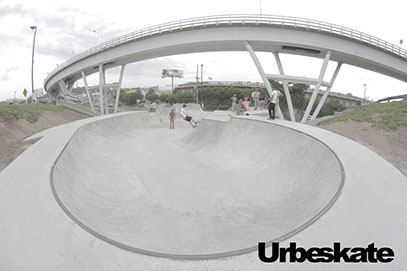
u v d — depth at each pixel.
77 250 2.59
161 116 33.47
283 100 40.12
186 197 5.66
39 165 5.19
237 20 17.00
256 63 17.41
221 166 8.23
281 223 3.94
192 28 18.23
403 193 3.65
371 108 14.01
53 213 3.27
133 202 5.40
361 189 3.62
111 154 9.84
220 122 12.04
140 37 20.62
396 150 8.20
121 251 2.58
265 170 7.11
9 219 3.21
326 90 19.53
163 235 3.92
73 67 28.41
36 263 2.43
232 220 4.56
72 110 25.22
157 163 8.62
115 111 26.66
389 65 17.72
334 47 16.56
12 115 11.85
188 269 2.35
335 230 2.81
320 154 5.82
